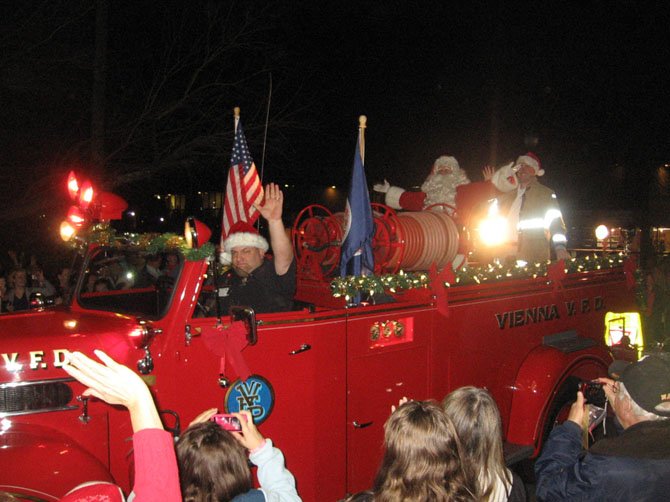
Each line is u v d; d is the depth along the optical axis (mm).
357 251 4449
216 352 3295
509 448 4711
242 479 2404
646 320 7652
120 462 3199
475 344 4617
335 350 3750
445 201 6098
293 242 5133
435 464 1987
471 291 4586
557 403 5020
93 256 4105
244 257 4168
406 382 4164
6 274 8125
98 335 3221
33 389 3092
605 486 2305
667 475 2264
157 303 4164
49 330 3307
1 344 3100
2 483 2734
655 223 21141
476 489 2209
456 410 2502
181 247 3398
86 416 3127
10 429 3035
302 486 3629
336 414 3760
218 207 20422
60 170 12016
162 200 21109
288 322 3566
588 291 5730
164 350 3254
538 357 4980
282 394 3561
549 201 6301
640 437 2344
